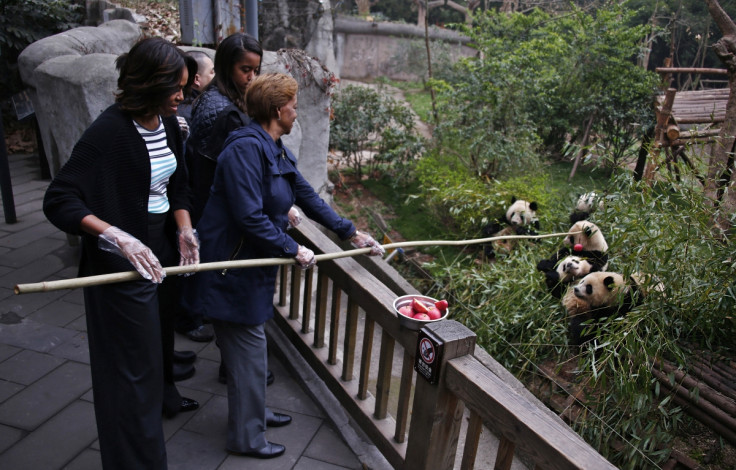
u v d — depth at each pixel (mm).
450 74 13562
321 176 5891
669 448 2889
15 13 7387
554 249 4848
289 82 2219
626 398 3131
